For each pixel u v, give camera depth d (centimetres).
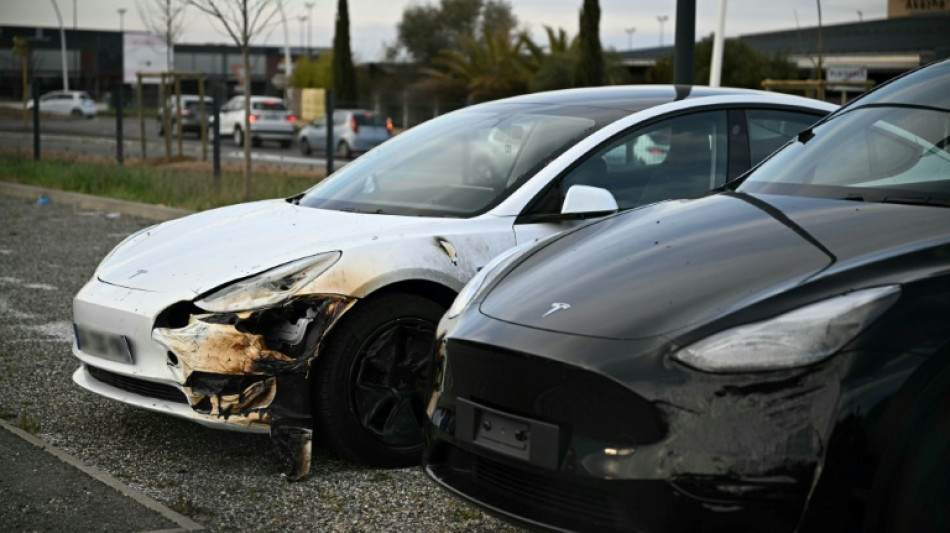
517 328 302
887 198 329
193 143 3675
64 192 1540
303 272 423
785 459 250
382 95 4769
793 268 283
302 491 413
